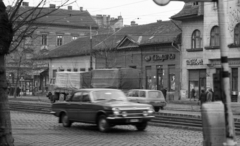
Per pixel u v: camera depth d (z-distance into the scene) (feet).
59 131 55.11
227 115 22.67
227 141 22.38
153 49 161.58
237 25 121.60
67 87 152.97
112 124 52.70
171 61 153.99
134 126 62.85
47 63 221.66
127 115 52.44
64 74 155.33
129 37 169.78
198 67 142.31
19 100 162.91
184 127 59.67
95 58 185.26
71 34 274.98
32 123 66.03
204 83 140.26
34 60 210.79
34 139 46.80
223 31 23.26
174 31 158.30
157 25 174.19
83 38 219.00
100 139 47.11
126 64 172.86
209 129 22.53
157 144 43.16
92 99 56.08
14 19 32.96
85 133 52.95
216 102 23.17
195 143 43.93
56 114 62.59
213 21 134.00
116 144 43.01
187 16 145.59
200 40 143.33
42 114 85.81
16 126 60.90
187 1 23.52
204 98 92.94
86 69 196.03
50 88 161.48
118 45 174.50
